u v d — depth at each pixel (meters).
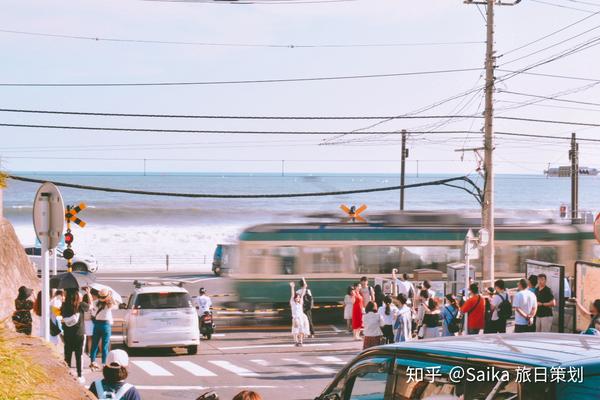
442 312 27.89
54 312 23.22
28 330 19.22
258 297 43.16
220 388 24.06
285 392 23.34
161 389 23.86
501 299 27.89
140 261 106.69
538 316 28.42
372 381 7.93
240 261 43.31
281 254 43.62
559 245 47.19
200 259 109.12
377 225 45.28
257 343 35.94
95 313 26.70
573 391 6.10
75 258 64.62
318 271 43.97
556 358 6.42
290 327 42.56
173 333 30.78
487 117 42.62
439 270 45.62
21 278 36.09
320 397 8.69
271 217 198.38
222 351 33.31
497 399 6.46
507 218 49.00
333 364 29.45
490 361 6.64
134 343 30.55
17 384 8.95
